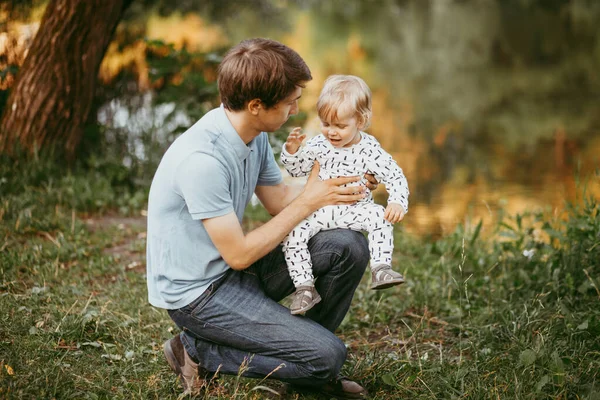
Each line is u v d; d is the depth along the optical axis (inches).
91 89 233.5
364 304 144.5
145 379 110.2
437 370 112.0
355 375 112.2
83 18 223.3
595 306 130.3
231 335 98.5
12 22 304.3
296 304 100.0
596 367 107.9
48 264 158.9
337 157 108.9
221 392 103.9
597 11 885.8
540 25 851.4
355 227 107.3
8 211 187.9
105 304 133.0
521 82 589.0
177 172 96.2
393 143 376.8
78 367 111.4
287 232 100.5
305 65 97.6
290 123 269.6
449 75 625.0
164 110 304.2
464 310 140.5
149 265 102.7
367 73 623.8
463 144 374.3
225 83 95.7
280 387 110.3
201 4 415.2
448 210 252.7
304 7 804.0
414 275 164.2
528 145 368.8
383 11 946.7
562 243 150.9
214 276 99.5
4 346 113.7
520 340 120.8
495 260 163.5
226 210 96.0
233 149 98.0
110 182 234.5
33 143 221.6
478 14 928.9
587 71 628.1
